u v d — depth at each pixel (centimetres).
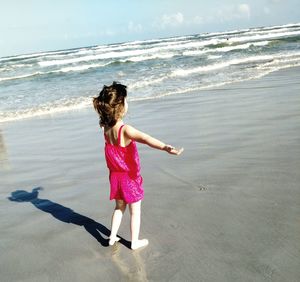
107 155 325
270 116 752
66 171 570
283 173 457
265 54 2388
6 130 941
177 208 392
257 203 383
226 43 3941
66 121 980
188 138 668
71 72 2619
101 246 336
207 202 399
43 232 375
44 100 1392
